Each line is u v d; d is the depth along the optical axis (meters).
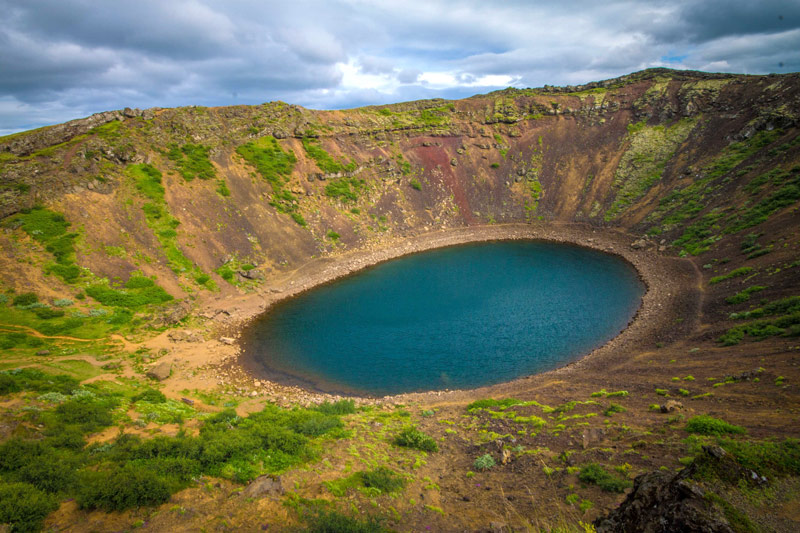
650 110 110.31
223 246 73.00
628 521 10.86
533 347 49.19
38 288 53.12
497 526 15.70
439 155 114.25
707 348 38.75
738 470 11.80
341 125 109.94
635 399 30.22
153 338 51.69
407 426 30.81
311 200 91.50
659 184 92.88
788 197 64.12
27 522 15.85
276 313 63.38
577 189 103.06
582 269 75.12
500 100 128.75
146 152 77.19
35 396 31.62
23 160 65.12
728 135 91.06
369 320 59.75
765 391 25.94
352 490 19.75
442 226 100.94
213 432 26.64
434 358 48.41
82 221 62.97
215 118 93.19
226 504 17.98
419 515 17.88
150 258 64.44
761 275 50.56
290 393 42.03
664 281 63.44
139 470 19.25
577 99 121.31
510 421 29.33
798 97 84.12
